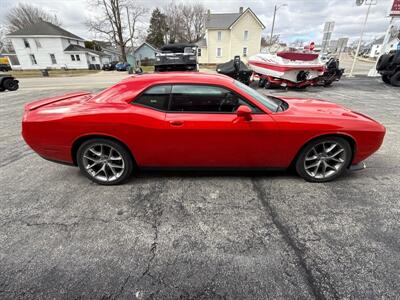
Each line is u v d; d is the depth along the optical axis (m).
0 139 4.71
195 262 1.79
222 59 38.81
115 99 2.69
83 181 3.01
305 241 1.99
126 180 2.97
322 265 1.75
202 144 2.65
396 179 2.95
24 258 1.84
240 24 35.88
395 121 5.58
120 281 1.64
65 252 1.89
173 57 9.38
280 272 1.70
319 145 2.77
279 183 2.89
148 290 1.58
